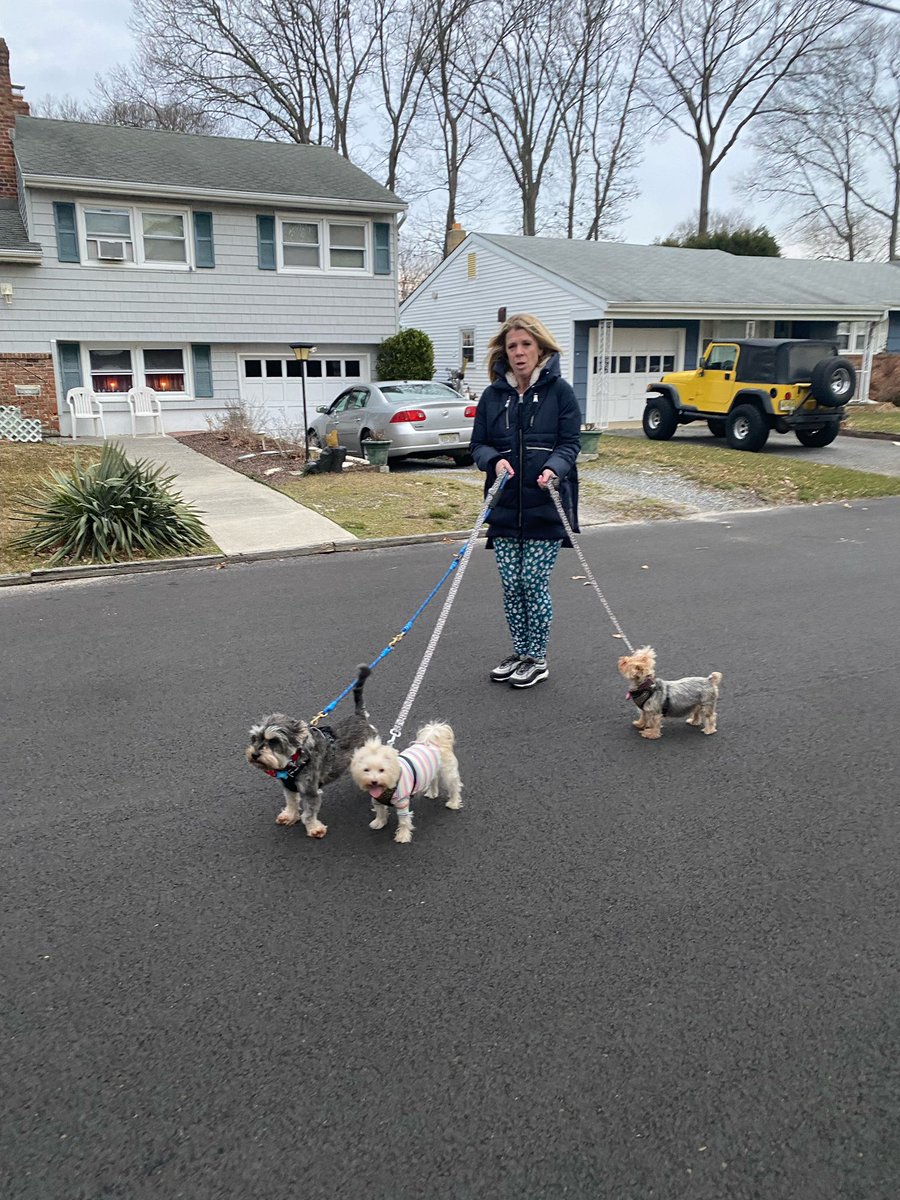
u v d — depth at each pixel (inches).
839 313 900.6
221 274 758.5
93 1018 99.5
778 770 161.5
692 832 139.9
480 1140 82.7
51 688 203.6
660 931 114.6
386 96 1386.6
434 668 217.0
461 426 566.9
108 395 733.9
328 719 181.5
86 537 334.3
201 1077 90.8
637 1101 87.0
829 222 1674.5
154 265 732.7
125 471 354.6
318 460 525.7
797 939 112.7
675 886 125.0
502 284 928.3
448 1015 99.6
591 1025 97.7
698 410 685.9
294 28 1288.1
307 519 402.9
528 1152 81.4
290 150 882.8
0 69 746.2
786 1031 96.6
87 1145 82.6
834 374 617.3
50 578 309.6
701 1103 86.8
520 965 108.2
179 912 119.6
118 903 121.6
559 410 188.9
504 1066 91.8
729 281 938.1
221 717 186.7
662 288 846.5
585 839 138.2
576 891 124.0
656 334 869.2
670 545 371.2
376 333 834.2
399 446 551.8
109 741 174.9
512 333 185.2
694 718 183.0
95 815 146.2
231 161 804.6
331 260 804.0
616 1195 77.0
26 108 878.4
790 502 481.1
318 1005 101.4
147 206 720.3
